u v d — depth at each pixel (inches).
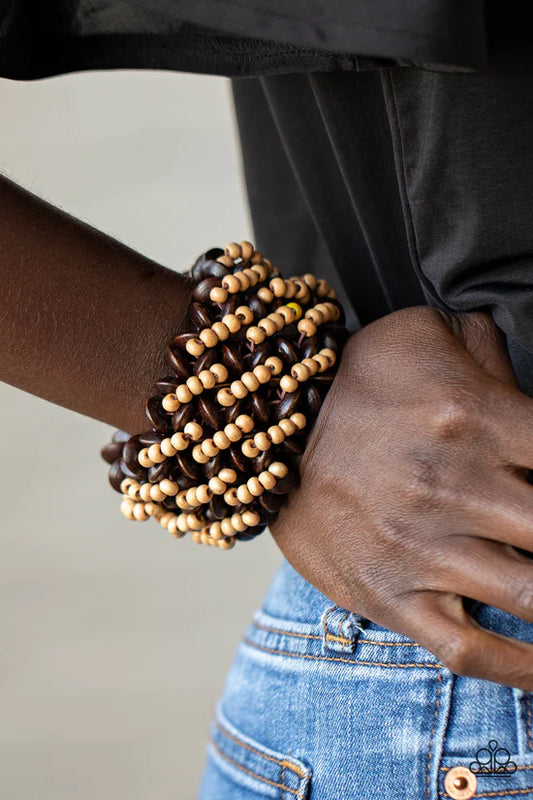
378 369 26.5
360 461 26.3
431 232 26.4
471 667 25.9
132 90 78.2
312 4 24.2
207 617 63.9
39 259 25.9
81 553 66.3
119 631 63.5
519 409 25.7
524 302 25.9
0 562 65.9
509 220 25.7
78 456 69.1
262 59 26.0
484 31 24.0
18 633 63.5
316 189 29.0
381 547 26.3
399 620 26.3
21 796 59.6
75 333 26.3
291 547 27.2
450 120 25.4
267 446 26.5
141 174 76.2
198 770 60.0
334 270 30.7
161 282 26.9
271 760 28.3
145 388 26.8
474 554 25.8
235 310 26.7
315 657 27.9
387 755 27.0
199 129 77.0
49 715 61.1
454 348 26.3
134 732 60.6
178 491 27.3
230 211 74.5
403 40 23.8
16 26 26.3
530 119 25.3
